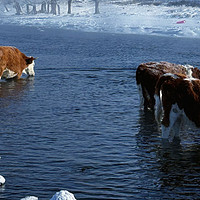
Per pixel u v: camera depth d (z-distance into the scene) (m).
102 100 13.91
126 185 7.37
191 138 10.05
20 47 32.69
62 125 10.92
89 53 29.31
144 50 32.28
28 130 10.44
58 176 7.68
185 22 61.66
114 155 8.83
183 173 7.95
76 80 17.80
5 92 15.00
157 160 8.59
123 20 70.94
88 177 7.67
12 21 88.31
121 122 11.31
